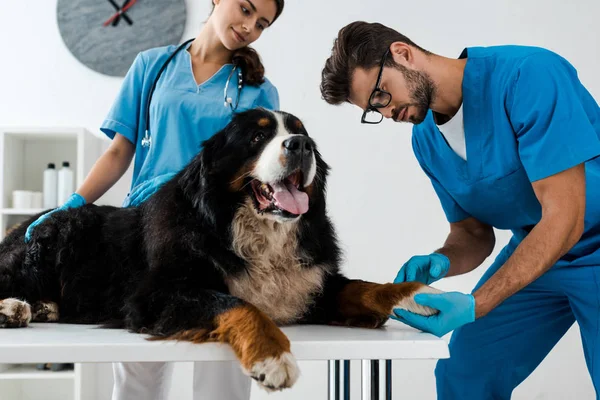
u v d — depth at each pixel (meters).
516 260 1.54
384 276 3.65
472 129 1.82
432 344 1.32
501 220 1.97
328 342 1.30
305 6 3.71
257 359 1.23
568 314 2.03
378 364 1.46
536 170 1.62
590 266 1.80
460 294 1.50
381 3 3.71
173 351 1.29
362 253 3.65
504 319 2.01
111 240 1.83
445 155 1.95
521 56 1.75
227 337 1.32
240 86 2.27
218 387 2.37
